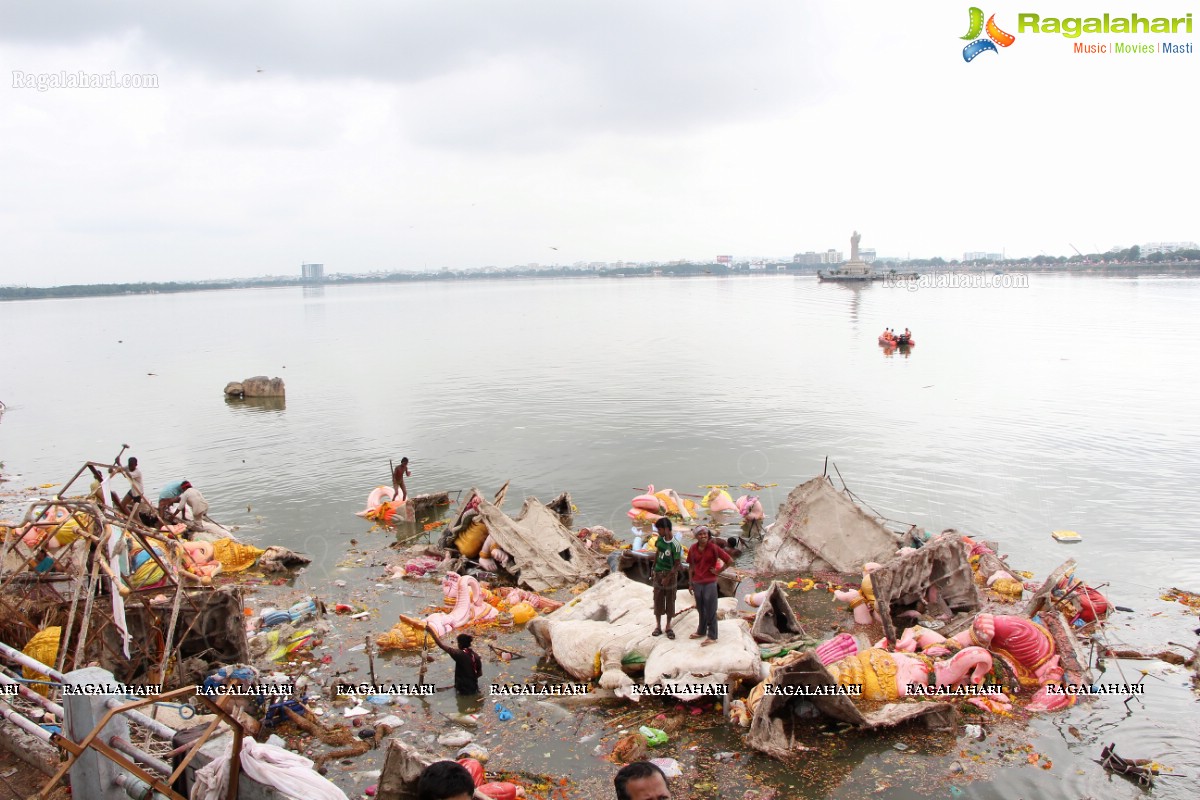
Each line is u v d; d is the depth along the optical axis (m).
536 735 10.38
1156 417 32.06
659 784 4.80
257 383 42.09
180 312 163.12
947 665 11.10
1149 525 19.09
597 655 11.78
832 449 27.38
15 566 11.89
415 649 13.11
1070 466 24.64
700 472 24.91
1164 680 11.70
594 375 47.84
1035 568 16.53
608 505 21.89
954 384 41.34
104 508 11.30
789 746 9.95
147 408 39.84
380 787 8.04
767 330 77.50
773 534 17.14
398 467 21.81
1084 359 50.81
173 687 10.65
